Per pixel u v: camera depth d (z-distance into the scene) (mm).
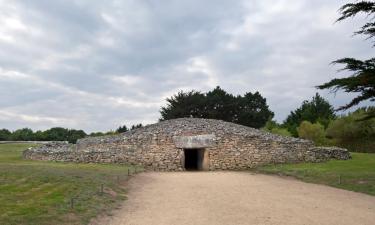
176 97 63125
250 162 28641
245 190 16984
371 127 43250
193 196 15266
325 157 29688
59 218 10039
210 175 23859
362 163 26344
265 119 61750
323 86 20406
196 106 60938
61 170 19312
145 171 25359
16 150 37594
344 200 14609
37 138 57656
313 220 11305
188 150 33094
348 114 45531
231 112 61906
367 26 20094
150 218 11344
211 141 28578
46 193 12961
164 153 28109
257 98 65688
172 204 13547
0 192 12734
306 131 45562
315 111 61344
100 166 24688
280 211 12500
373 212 12484
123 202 13586
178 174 24547
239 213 12141
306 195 15750
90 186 15023
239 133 29188
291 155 29375
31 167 19984
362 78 19031
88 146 29781
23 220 9414
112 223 10594
